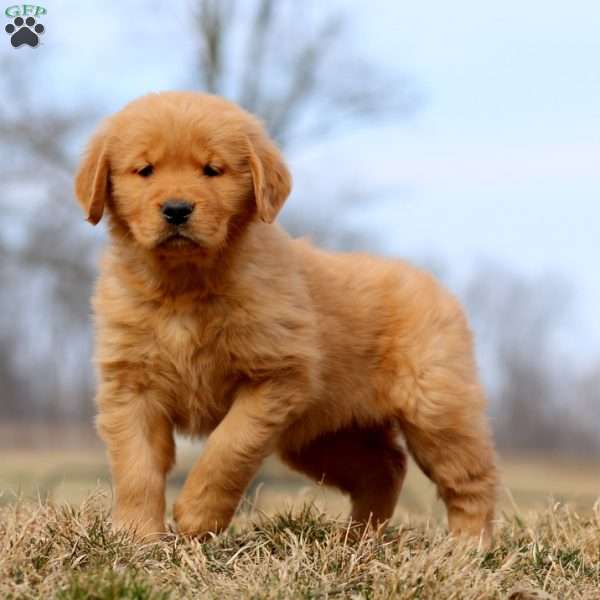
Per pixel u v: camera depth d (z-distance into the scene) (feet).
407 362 24.97
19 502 23.26
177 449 23.99
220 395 22.99
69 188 66.59
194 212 21.29
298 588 18.17
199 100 23.04
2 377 116.88
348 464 27.02
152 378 22.56
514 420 111.45
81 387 118.42
